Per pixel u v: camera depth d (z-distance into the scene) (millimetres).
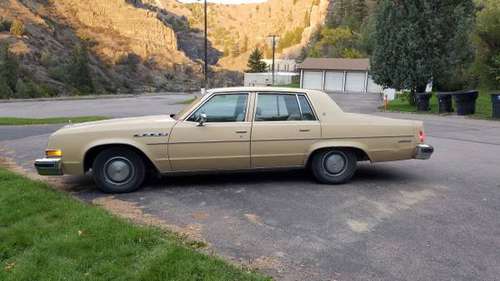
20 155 10086
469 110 21703
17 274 3732
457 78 27922
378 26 27797
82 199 6285
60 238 4414
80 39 98812
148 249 4211
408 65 26391
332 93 58562
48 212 5234
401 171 8148
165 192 6613
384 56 27359
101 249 4191
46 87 62125
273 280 3779
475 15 30938
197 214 5590
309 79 68625
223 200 6188
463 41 26047
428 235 4898
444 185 7105
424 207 5918
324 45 102312
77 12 107750
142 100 42156
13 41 72312
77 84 70625
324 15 160500
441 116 21703
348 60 68250
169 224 5199
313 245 4605
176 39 135625
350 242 4691
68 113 25078
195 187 6875
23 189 6148
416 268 4086
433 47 26078
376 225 5211
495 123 17953
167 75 107688
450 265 4152
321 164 6992
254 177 7488
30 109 29359
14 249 4250
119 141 6422
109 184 6559
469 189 6875
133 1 137625
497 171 8234
